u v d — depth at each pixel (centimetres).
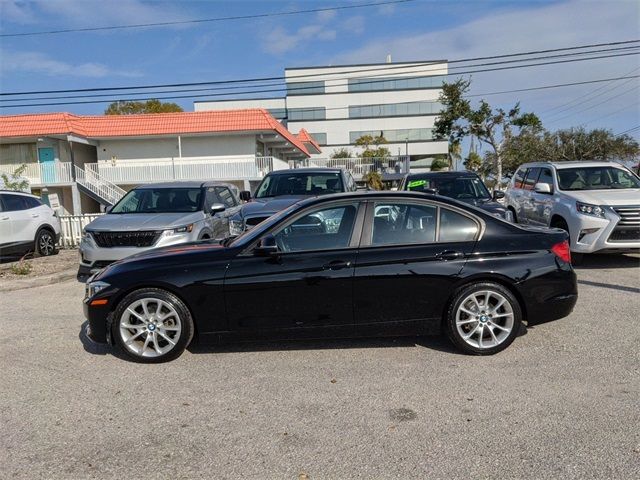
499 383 427
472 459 316
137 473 310
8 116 3105
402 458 319
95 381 452
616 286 767
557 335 545
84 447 342
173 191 1005
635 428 347
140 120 3303
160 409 396
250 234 518
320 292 480
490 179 5062
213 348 527
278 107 7256
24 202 1217
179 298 489
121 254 827
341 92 6788
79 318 666
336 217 500
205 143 3372
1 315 695
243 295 482
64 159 3269
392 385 428
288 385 433
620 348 503
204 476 306
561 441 334
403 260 482
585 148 4553
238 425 367
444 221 500
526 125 4447
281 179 1025
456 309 484
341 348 518
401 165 5278
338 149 6831
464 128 4366
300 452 329
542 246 497
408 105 6744
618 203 893
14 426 372
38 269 1047
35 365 495
